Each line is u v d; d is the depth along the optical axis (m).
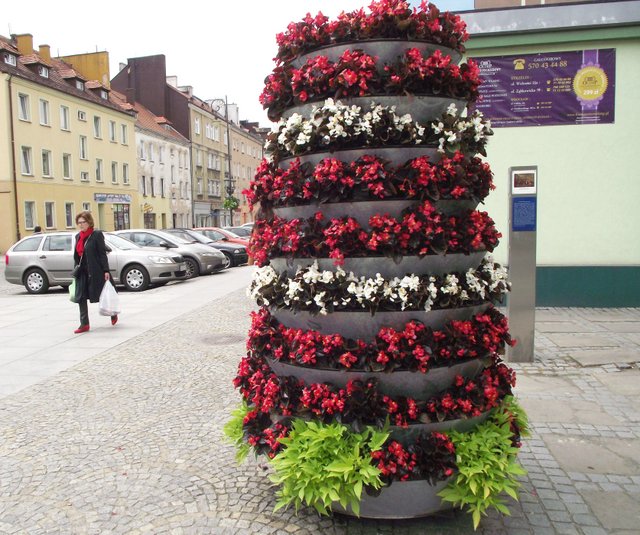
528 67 9.77
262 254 3.39
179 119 62.19
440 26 3.20
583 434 4.64
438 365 3.07
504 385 3.46
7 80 35.66
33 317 11.48
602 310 9.74
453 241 3.07
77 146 42.81
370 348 3.05
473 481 3.01
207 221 68.25
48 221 39.69
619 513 3.43
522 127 9.90
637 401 5.39
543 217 10.00
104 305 9.87
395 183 3.03
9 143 35.75
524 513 3.44
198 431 4.87
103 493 3.77
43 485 3.90
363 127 2.99
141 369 7.04
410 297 2.99
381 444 2.97
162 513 3.49
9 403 5.79
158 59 61.03
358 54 3.05
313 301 3.09
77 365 7.34
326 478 3.00
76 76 44.38
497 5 11.31
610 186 9.83
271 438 3.31
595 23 9.39
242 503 3.60
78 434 4.86
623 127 9.72
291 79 3.26
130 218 50.19
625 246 9.89
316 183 3.06
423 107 3.14
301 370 3.21
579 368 6.46
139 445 4.58
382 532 3.23
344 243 3.03
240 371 3.70
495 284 3.28
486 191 3.28
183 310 11.85
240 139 81.06
